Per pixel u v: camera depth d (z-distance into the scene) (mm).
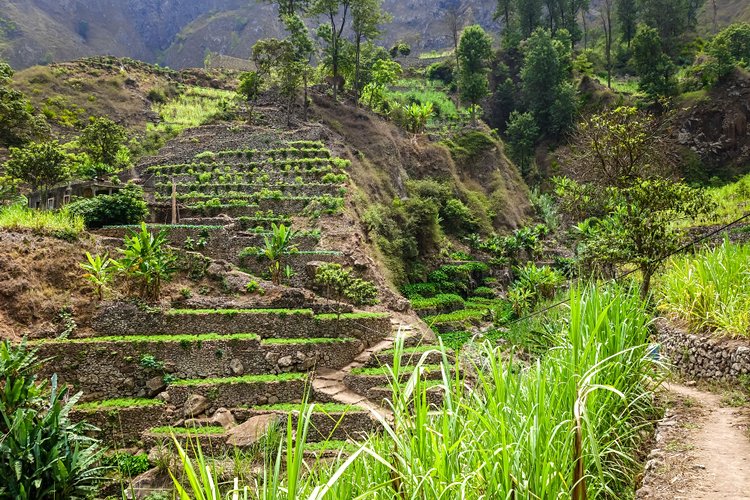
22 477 11852
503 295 40406
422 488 4559
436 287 38250
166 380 19062
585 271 20141
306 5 65438
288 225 33281
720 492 5613
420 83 85062
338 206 35219
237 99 60938
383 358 20859
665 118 33500
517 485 4457
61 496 12258
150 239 21625
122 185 36250
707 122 64250
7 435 12094
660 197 16078
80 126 59969
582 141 26594
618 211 17203
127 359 19000
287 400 18953
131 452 16547
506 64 85438
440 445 4836
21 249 21266
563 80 75188
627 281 14609
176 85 73750
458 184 55156
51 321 19984
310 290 28016
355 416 17188
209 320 21031
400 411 5070
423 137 58656
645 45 68500
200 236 29688
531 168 68750
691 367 10508
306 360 20375
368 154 50094
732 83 65750
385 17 60375
